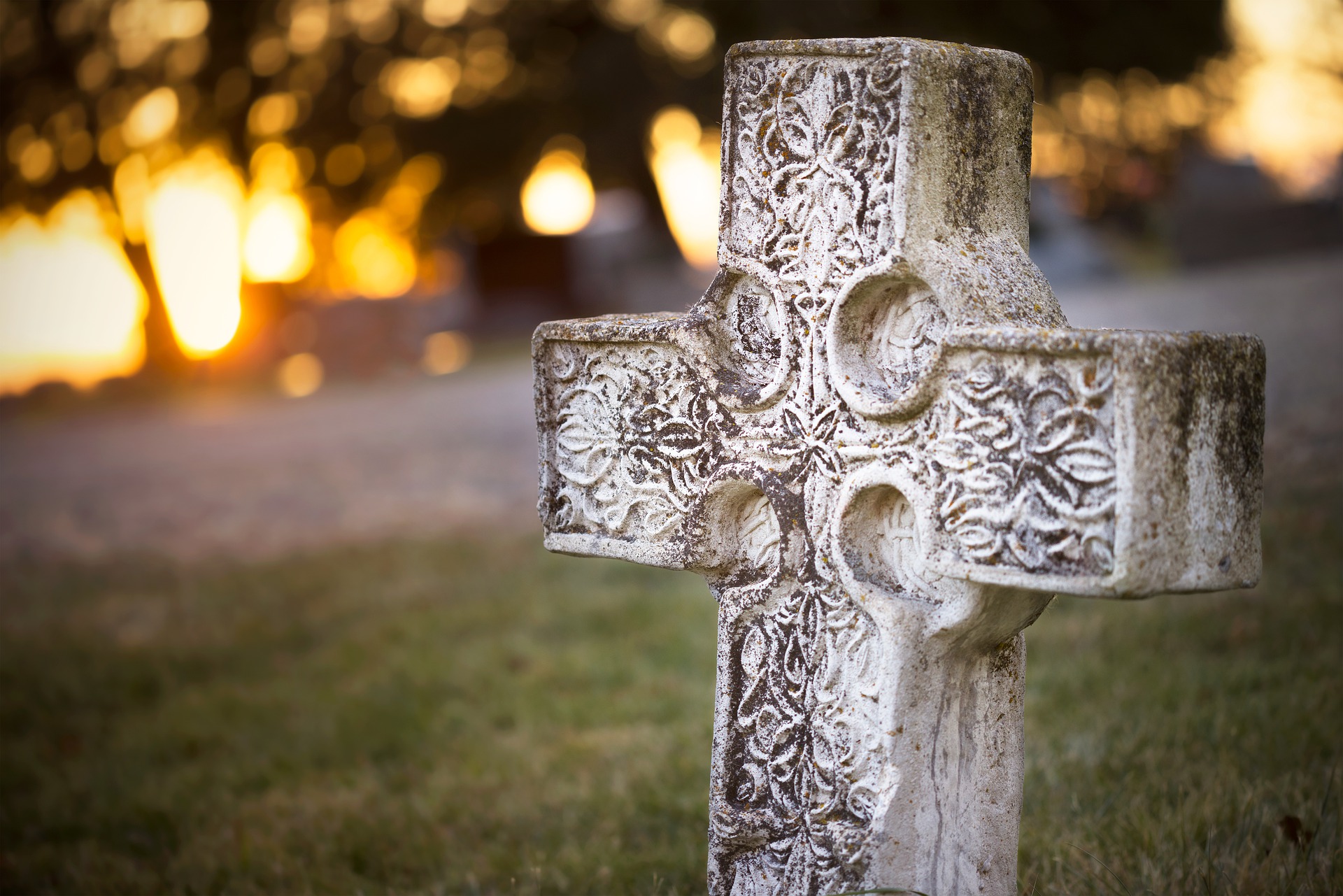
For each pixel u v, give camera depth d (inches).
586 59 1006.4
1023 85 117.3
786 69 120.1
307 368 1084.5
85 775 224.8
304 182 1102.4
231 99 1074.1
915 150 111.1
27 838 200.5
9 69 1055.6
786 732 124.5
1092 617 219.5
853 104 115.2
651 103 1015.0
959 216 114.5
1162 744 163.0
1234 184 987.9
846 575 117.3
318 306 1090.7
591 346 139.4
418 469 519.8
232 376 1114.7
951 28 840.9
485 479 481.7
